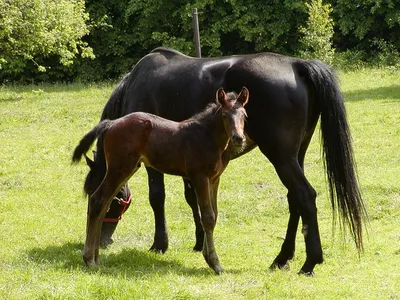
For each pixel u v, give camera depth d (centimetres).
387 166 1407
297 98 814
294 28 3372
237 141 741
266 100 816
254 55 864
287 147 815
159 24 3475
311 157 1516
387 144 1565
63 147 1686
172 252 949
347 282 775
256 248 977
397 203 1188
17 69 3284
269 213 1191
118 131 820
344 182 806
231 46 3559
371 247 958
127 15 3353
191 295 711
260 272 824
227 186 1340
